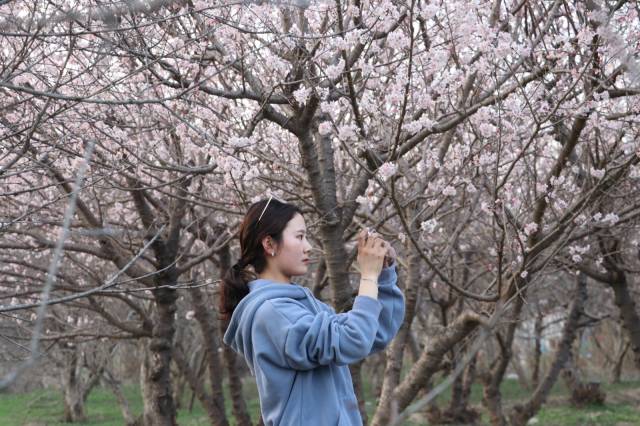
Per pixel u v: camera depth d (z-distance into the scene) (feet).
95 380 57.11
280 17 17.24
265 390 6.97
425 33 15.89
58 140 13.92
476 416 47.39
